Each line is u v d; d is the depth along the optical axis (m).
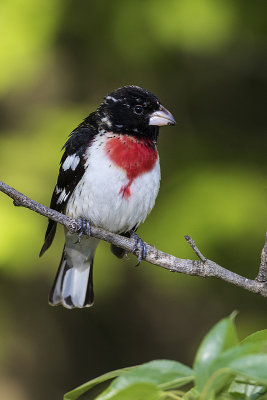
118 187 7.06
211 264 5.57
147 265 10.67
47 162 10.25
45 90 11.94
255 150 11.12
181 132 11.34
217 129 11.43
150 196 7.31
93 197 7.08
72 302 8.16
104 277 10.39
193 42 10.43
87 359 12.47
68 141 7.62
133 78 11.75
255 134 11.60
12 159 10.33
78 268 8.19
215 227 9.69
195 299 12.27
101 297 11.35
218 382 2.71
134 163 7.12
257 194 10.01
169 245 9.70
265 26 10.98
